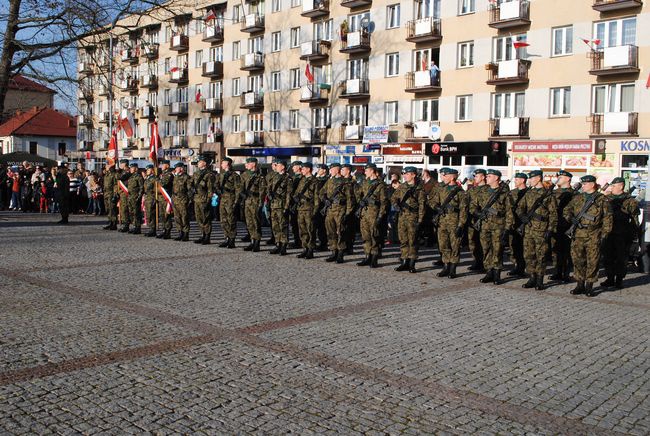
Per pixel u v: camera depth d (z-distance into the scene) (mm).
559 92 28906
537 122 29422
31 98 35344
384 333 7488
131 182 18078
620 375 6199
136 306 8516
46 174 27219
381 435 4609
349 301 9305
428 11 33844
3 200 29406
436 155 32531
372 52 36312
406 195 12445
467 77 31891
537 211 10945
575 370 6324
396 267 13086
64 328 7281
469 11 31922
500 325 8133
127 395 5254
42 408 4934
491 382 5875
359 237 18938
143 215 21125
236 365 6109
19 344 6598
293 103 41406
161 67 52750
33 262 12172
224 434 4555
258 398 5266
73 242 15703
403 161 34188
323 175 15773
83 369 5867
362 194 13234
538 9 29188
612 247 11453
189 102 50250
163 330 7309
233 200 15219
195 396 5270
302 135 39906
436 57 33531
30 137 66250
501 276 12555
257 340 7008
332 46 38594
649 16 26031
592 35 27625
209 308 8516
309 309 8648
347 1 36688
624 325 8391
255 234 14984
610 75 27156
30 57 23438
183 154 49688
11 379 5543
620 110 27172
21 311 8070
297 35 41188
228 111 46562
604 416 5125
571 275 12898
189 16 26031
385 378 5871
